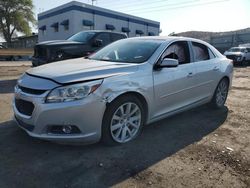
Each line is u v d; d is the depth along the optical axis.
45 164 3.32
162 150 3.83
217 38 42.00
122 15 35.75
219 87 5.98
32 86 3.52
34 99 3.43
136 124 4.12
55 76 3.53
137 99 4.01
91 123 3.50
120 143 3.92
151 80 4.14
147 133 4.46
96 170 3.22
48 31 36.19
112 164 3.37
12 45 51.56
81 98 3.40
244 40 39.16
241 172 3.29
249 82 10.84
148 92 4.10
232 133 4.60
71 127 3.46
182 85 4.75
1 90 7.66
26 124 3.63
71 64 4.19
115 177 3.09
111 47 5.14
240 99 7.31
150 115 4.27
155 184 2.98
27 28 50.75
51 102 3.36
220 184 3.02
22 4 49.47
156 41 4.80
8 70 13.24
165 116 4.60
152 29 41.28
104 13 33.22
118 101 3.74
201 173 3.24
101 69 3.78
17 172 3.13
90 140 3.59
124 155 3.62
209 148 3.95
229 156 3.70
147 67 4.16
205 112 5.85
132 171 3.22
